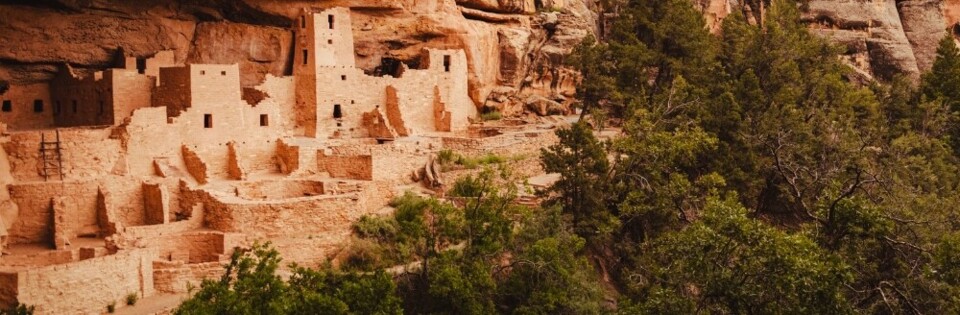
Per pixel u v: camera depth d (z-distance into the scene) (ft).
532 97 234.99
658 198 166.81
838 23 329.11
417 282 139.03
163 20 176.96
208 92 157.38
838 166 184.75
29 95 168.35
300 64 185.68
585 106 230.07
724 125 203.62
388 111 197.47
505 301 144.36
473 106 224.12
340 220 150.41
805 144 201.26
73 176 137.08
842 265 120.26
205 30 183.21
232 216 140.56
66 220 134.21
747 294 120.26
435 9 210.79
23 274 113.91
